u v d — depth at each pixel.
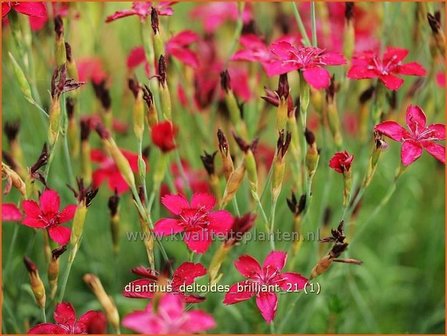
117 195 0.33
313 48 0.31
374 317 0.39
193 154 0.38
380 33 0.39
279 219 0.37
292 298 0.36
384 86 0.32
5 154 0.33
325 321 0.36
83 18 0.41
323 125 0.34
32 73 0.34
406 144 0.31
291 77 0.39
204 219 0.30
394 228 0.41
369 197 0.41
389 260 0.41
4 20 0.35
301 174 0.33
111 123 0.35
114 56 0.43
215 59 0.40
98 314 0.29
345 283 0.36
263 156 0.37
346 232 0.35
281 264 0.31
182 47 0.35
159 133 0.31
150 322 0.27
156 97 0.32
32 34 0.36
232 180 0.30
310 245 0.37
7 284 0.35
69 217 0.31
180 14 0.48
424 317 0.38
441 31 0.33
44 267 0.36
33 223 0.30
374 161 0.31
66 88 0.31
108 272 0.38
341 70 0.34
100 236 0.39
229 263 0.34
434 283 0.39
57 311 0.30
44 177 0.31
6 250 0.38
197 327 0.27
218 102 0.36
